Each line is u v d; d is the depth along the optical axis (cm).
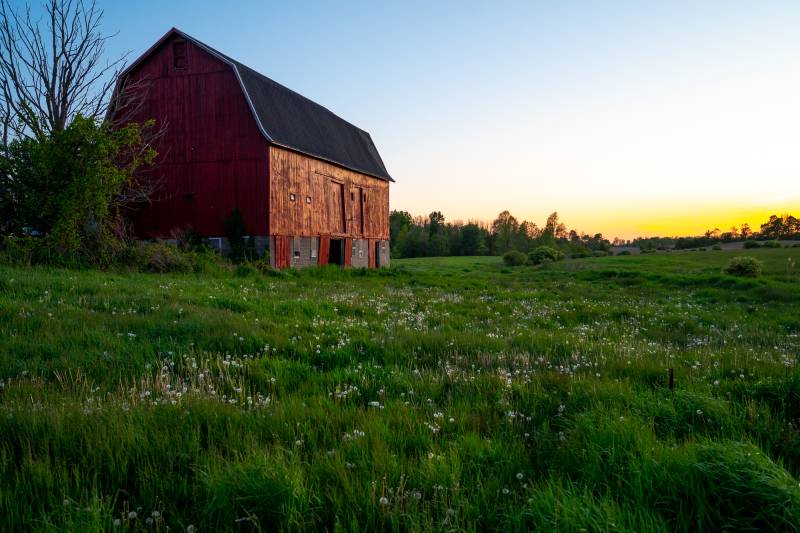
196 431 417
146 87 2912
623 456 372
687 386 573
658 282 2986
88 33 2652
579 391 556
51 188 2042
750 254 6512
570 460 380
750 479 307
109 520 299
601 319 1423
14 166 2017
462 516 311
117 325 859
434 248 11625
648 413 480
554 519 286
